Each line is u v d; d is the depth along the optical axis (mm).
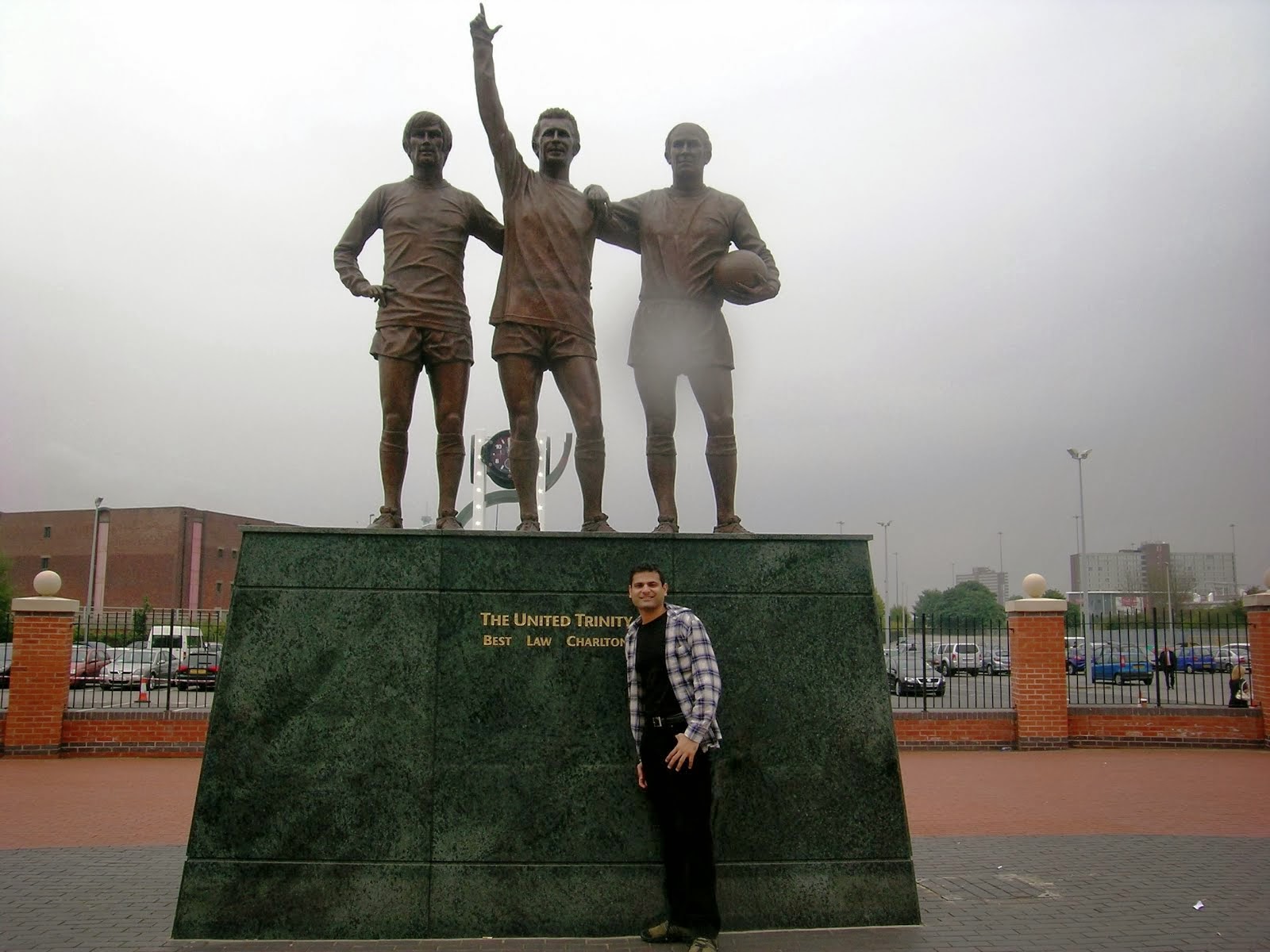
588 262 6504
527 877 5371
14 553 52250
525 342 6262
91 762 14898
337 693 5496
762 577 5773
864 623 5773
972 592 78688
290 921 5285
